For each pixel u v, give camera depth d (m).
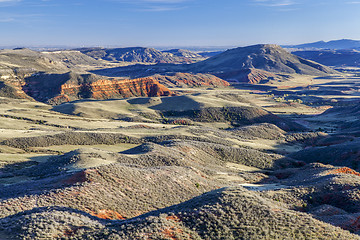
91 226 27.05
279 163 89.31
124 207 37.25
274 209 29.23
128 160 64.12
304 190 47.16
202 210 28.22
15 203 33.03
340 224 32.19
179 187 48.59
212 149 89.50
